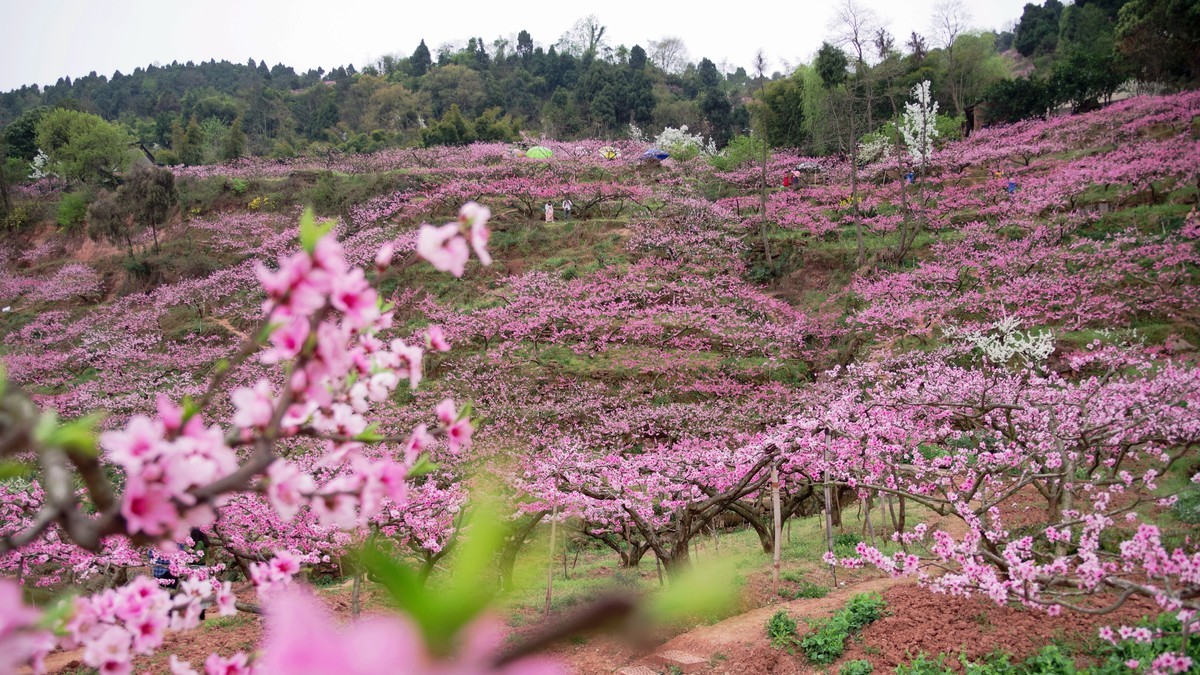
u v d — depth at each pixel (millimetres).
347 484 2324
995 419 11812
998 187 32625
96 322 33719
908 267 28797
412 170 45312
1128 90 42969
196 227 41312
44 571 10742
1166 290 20891
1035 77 45594
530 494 12312
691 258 31984
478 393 23125
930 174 38250
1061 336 20578
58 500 1802
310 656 561
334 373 2248
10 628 1164
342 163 51000
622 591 547
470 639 609
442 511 10781
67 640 2518
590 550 15453
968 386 11594
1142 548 6277
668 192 38438
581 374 24594
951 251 27844
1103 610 6258
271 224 40094
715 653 8109
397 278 31922
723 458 12438
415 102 82188
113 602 2594
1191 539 8984
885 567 7656
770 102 51312
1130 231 24375
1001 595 6789
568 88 92250
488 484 12375
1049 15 67375
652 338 26594
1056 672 6699
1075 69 42500
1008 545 7074
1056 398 10445
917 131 37062
